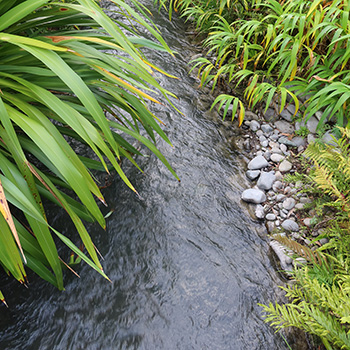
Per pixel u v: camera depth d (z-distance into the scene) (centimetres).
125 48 127
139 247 169
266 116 237
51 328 142
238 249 174
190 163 208
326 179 166
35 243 129
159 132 162
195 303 153
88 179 123
